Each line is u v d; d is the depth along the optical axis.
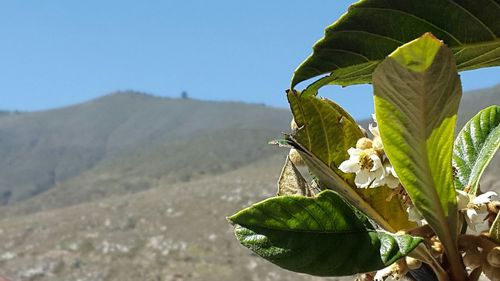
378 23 0.44
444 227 0.46
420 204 0.46
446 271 0.47
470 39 0.45
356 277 0.51
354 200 0.52
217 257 12.07
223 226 13.73
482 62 0.48
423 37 0.39
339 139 0.52
